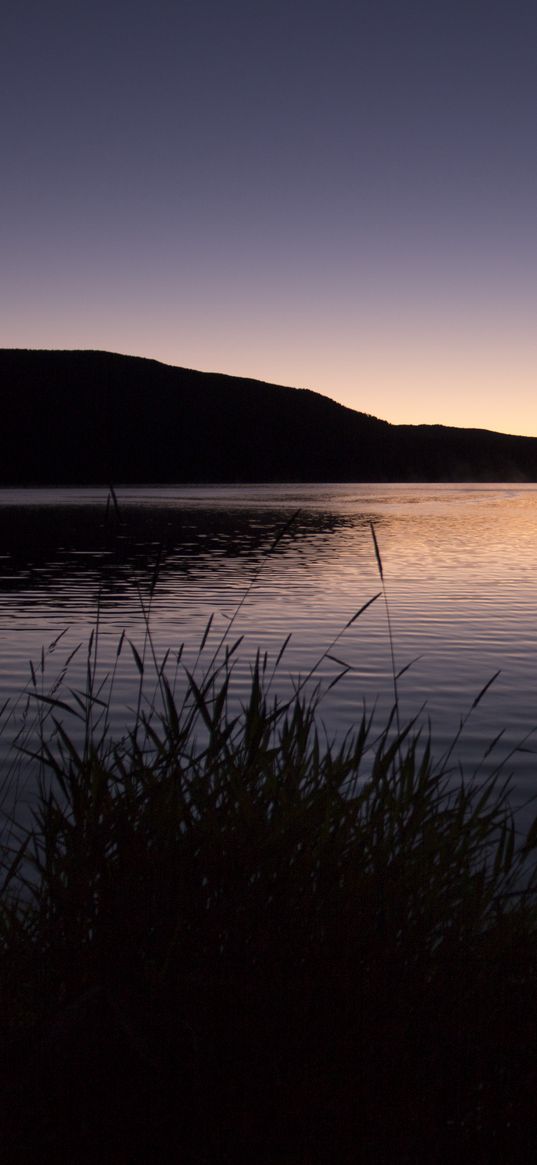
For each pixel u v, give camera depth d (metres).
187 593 14.16
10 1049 1.44
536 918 1.74
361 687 7.67
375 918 1.59
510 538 27.81
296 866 1.62
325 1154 1.44
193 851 1.59
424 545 25.02
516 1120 1.50
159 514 41.12
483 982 1.58
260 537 27.19
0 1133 1.41
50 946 1.55
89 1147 1.42
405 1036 1.51
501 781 5.04
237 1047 1.46
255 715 1.88
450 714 6.74
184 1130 1.44
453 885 1.73
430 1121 1.47
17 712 6.44
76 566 18.84
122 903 1.53
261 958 1.51
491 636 10.29
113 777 1.75
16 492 79.62
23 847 1.77
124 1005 1.42
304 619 11.41
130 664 8.37
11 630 10.48
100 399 121.81
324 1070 1.46
